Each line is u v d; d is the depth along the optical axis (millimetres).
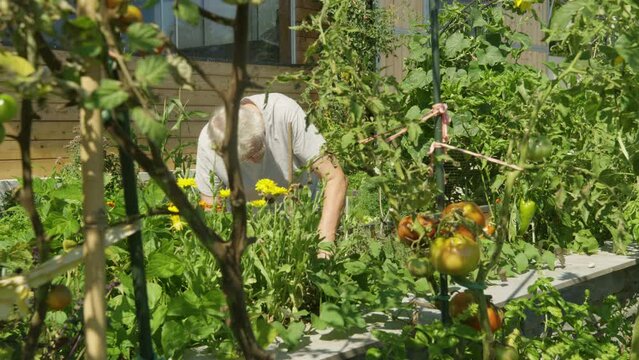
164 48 1436
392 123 2832
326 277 3158
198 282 2887
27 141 1531
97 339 1605
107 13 1384
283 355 2764
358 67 2916
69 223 3699
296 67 10547
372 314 3309
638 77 2482
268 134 4020
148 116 1323
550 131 3916
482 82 4270
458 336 2889
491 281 3848
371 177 2768
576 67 2527
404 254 3674
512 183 2689
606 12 2330
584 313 3453
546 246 4500
